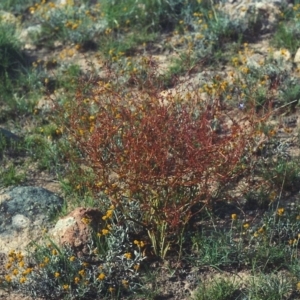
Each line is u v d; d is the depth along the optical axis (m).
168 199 2.45
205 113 2.52
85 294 2.37
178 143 2.35
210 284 2.38
